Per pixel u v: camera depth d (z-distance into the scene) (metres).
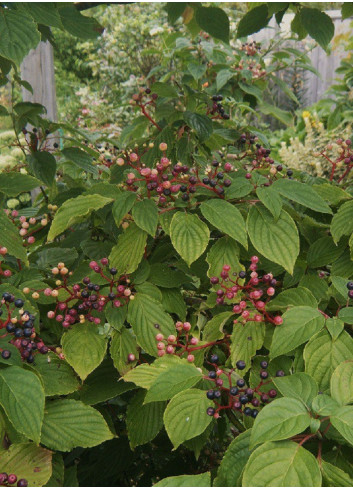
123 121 6.43
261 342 1.38
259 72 3.22
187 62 3.20
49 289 1.39
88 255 1.64
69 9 1.75
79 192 1.90
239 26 1.94
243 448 1.13
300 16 1.84
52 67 3.34
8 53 1.31
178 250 1.38
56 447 1.23
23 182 1.60
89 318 1.45
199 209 1.53
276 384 1.17
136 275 1.54
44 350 1.35
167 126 1.97
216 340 1.49
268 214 1.43
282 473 0.97
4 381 1.15
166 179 1.51
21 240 1.49
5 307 1.34
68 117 8.67
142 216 1.38
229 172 1.67
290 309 1.33
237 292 1.45
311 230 1.62
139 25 6.77
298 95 7.91
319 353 1.26
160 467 1.98
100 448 1.91
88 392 1.47
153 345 1.43
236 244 1.49
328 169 4.19
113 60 7.21
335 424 1.03
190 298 1.78
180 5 1.93
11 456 1.17
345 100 5.24
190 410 1.22
